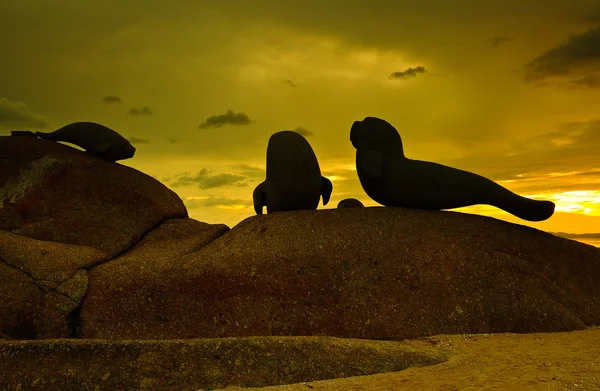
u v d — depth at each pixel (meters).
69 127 11.51
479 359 6.72
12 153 11.07
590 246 10.17
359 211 9.67
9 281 8.77
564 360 6.50
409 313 8.38
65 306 8.56
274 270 8.66
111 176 10.98
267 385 6.30
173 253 9.38
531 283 8.93
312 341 6.74
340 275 8.64
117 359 6.38
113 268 9.09
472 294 8.64
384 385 5.81
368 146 10.29
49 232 10.02
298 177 10.21
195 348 6.48
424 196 9.89
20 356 6.43
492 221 9.84
